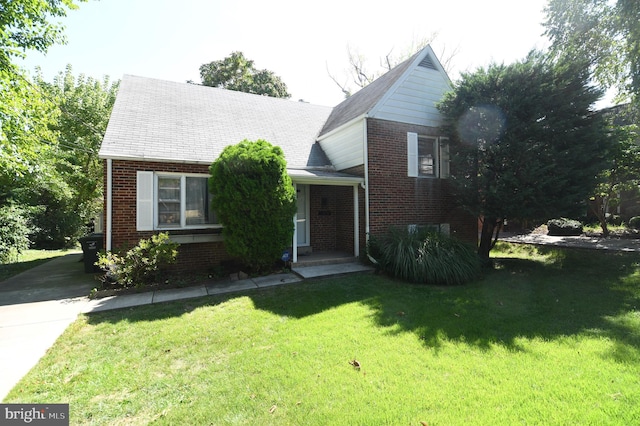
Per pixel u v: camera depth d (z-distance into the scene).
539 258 10.04
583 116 7.55
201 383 2.89
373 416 2.34
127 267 6.35
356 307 5.13
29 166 9.10
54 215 16.75
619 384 2.69
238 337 3.97
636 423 2.18
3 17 7.46
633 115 11.55
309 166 9.74
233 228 6.98
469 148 8.23
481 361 3.20
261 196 7.03
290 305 5.28
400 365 3.14
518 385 2.72
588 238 13.40
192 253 7.84
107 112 17.95
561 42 11.44
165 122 8.83
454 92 8.44
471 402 2.49
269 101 12.38
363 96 11.15
